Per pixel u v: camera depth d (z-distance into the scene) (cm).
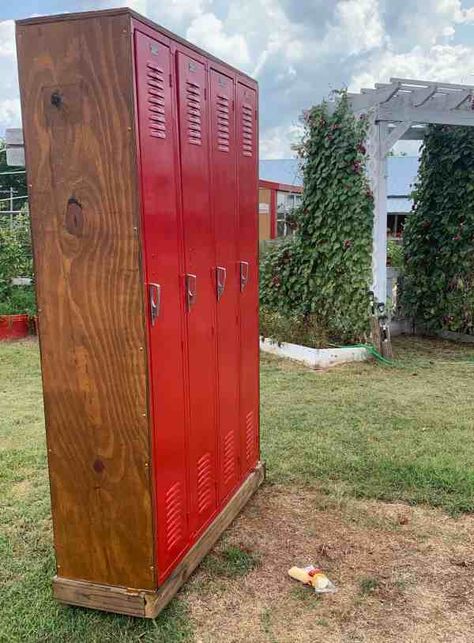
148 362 203
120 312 200
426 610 227
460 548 270
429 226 766
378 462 361
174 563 233
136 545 215
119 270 197
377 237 631
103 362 205
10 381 577
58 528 223
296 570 250
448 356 671
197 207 242
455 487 326
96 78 187
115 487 212
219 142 265
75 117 191
